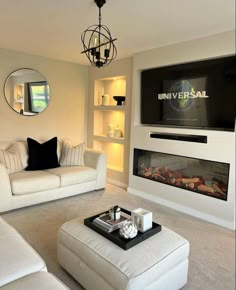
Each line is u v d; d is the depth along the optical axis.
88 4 2.14
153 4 2.12
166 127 3.49
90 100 4.94
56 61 4.43
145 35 2.94
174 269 1.69
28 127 4.22
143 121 3.90
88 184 3.85
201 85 3.07
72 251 1.82
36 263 1.36
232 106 2.80
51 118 4.50
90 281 1.67
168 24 2.58
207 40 2.92
